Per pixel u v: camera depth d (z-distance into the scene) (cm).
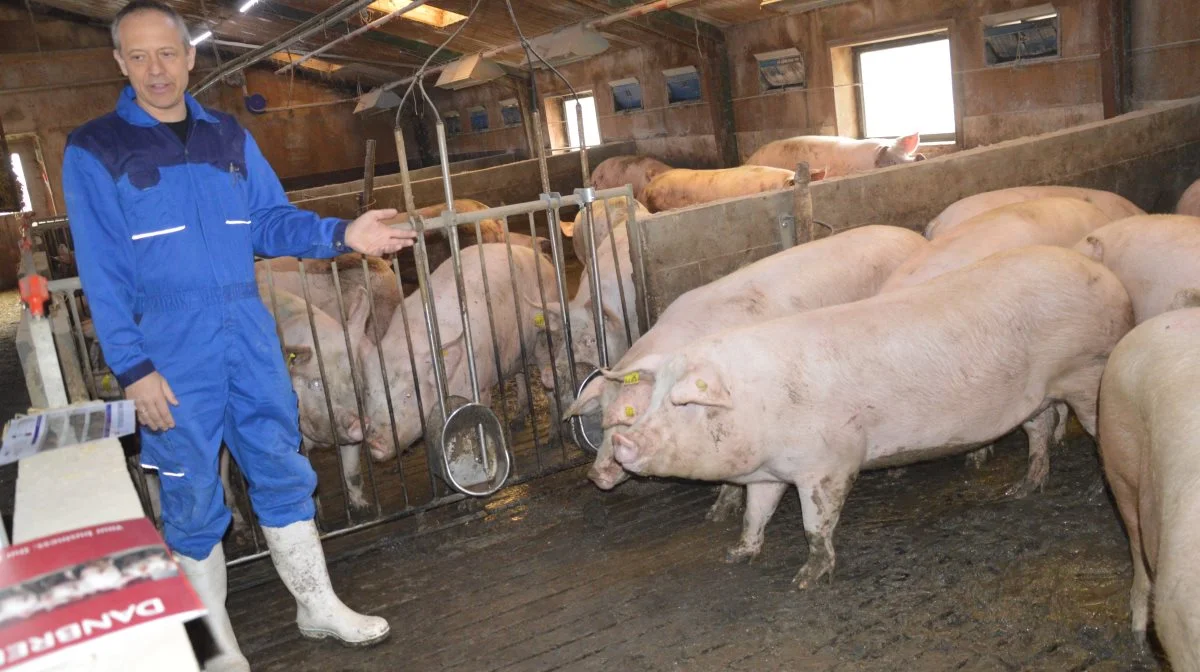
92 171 255
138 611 100
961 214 542
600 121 1504
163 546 115
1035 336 349
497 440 403
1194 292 293
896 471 424
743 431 326
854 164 930
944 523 367
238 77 1823
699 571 353
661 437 328
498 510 428
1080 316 352
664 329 416
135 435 375
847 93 1040
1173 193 711
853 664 283
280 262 632
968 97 902
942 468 421
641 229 480
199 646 292
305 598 325
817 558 334
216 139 276
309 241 295
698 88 1262
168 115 268
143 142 261
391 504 459
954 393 342
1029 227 455
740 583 341
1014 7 830
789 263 449
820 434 329
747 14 1115
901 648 288
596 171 1341
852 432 333
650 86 1358
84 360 387
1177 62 743
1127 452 243
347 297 606
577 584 353
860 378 331
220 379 277
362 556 399
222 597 298
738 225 510
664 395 332
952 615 302
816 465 332
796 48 1081
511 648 314
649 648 305
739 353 331
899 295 359
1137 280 405
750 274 445
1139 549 259
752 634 306
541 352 533
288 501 312
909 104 984
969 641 287
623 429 337
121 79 1816
